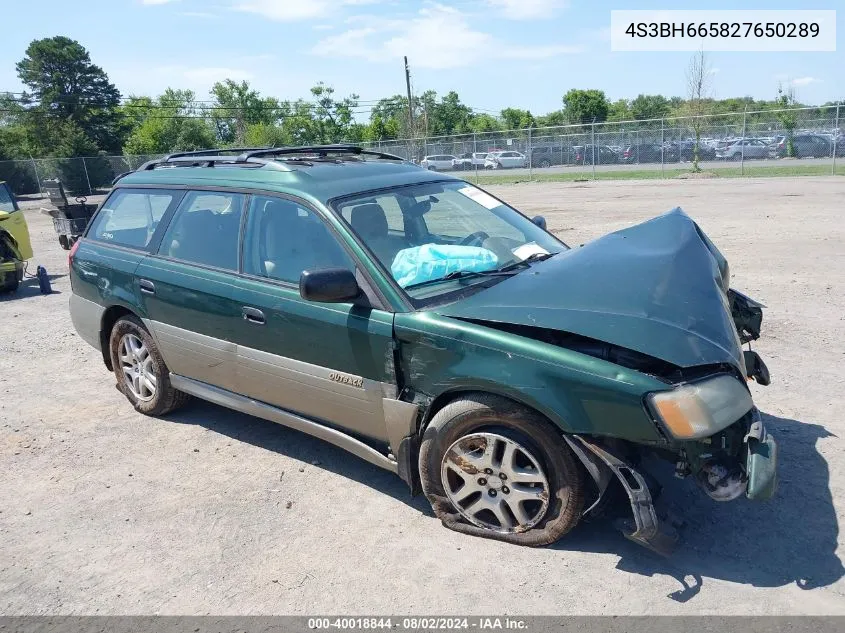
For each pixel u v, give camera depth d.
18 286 10.75
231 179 4.52
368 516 3.80
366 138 58.62
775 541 3.35
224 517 3.86
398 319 3.51
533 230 4.72
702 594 3.01
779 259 9.77
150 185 5.12
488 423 3.34
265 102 69.25
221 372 4.52
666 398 2.89
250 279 4.21
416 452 3.67
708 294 3.46
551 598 3.04
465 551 3.42
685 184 25.19
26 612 3.15
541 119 66.56
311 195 4.03
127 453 4.73
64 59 56.28
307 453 4.61
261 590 3.21
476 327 3.30
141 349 5.23
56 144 50.50
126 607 3.15
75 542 3.69
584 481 3.23
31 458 4.71
